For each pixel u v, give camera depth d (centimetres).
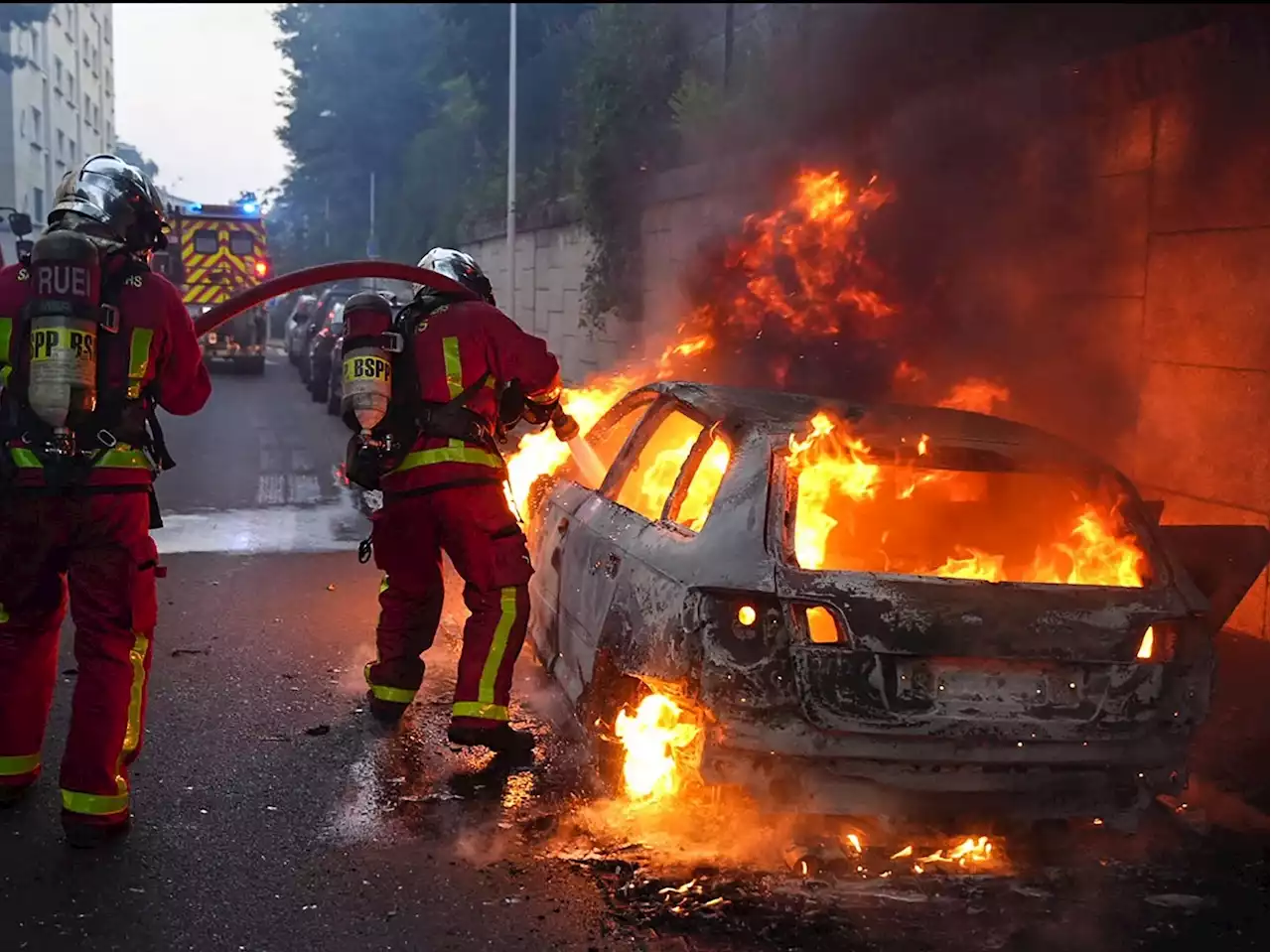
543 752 488
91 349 384
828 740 363
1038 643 370
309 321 2358
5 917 349
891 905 366
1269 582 670
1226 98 673
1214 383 689
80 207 405
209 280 2542
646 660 392
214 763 471
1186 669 384
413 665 525
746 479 402
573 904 362
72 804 393
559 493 559
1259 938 355
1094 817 383
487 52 2973
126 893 366
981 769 371
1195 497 705
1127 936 354
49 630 425
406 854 395
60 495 390
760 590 369
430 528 487
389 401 477
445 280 492
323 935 343
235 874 379
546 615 538
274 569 817
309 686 571
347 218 5556
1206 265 693
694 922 351
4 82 3688
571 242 2273
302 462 1312
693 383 510
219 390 2192
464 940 341
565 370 2327
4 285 394
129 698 406
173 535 923
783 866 388
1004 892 378
